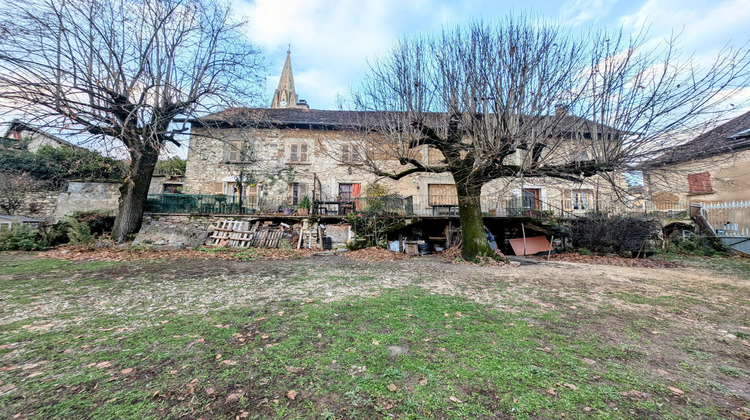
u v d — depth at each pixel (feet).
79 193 35.94
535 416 4.99
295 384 5.89
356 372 6.39
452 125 22.74
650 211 37.91
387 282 16.02
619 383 6.11
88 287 13.76
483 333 8.73
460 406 5.25
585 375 6.41
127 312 10.32
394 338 8.27
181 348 7.47
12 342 7.70
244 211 38.58
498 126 19.43
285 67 145.48
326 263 22.95
